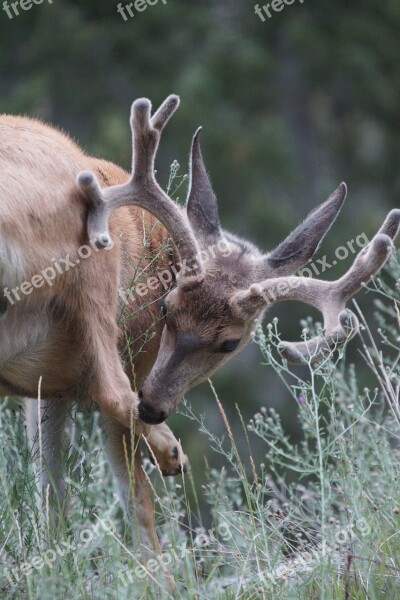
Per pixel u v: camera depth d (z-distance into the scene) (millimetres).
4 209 9594
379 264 11430
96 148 30391
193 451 26281
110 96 33031
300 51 34219
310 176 33906
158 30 33969
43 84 32219
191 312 11859
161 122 10398
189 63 33344
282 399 29641
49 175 9984
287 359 11289
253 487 12219
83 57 33344
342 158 34375
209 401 28844
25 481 10680
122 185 10445
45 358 10617
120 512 13531
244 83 33188
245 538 10750
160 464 12562
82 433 11180
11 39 34375
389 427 12711
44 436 11852
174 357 11828
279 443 21859
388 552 10328
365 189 34469
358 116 34625
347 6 36281
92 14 34531
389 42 35562
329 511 10617
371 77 34469
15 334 10305
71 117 32812
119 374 10812
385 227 11438
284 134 32406
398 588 9961
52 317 10383
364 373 27625
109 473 13445
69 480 10680
